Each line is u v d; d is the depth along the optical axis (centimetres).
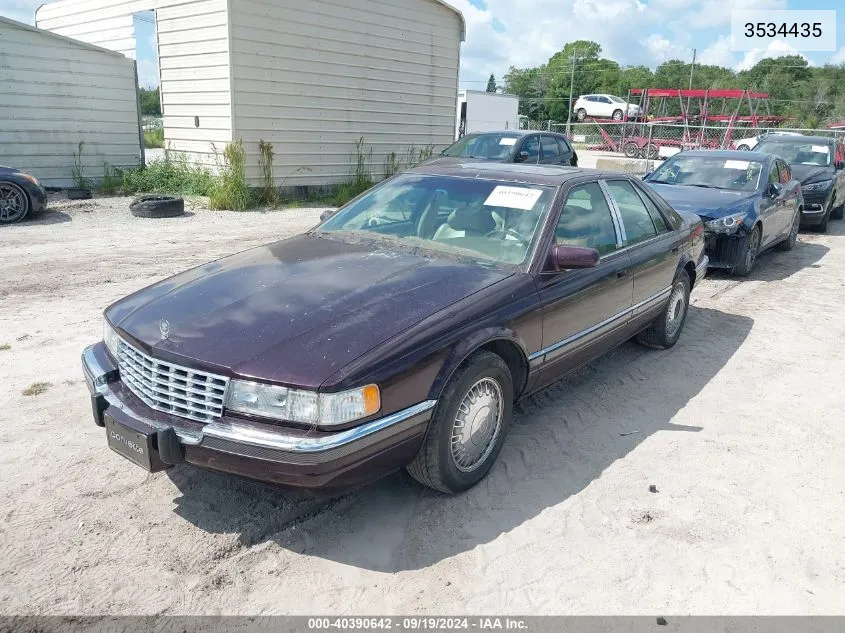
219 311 339
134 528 328
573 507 358
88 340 568
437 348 326
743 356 598
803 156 1388
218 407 299
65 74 1404
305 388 286
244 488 365
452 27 1745
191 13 1345
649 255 514
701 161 1012
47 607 276
